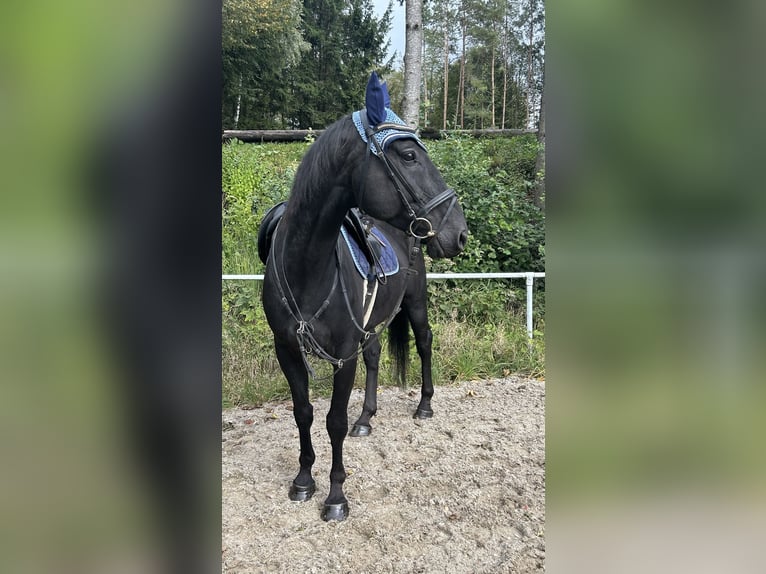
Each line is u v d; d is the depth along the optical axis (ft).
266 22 42.14
